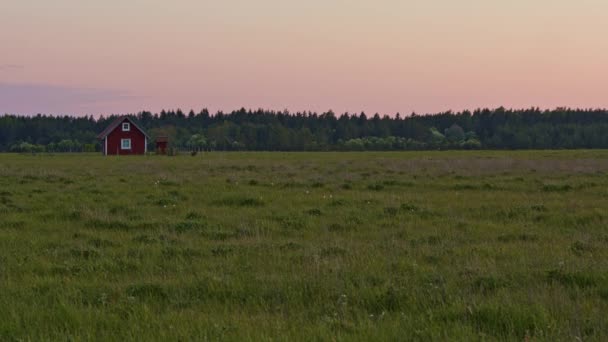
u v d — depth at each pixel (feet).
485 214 73.31
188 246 53.01
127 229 63.77
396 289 36.73
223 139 654.12
